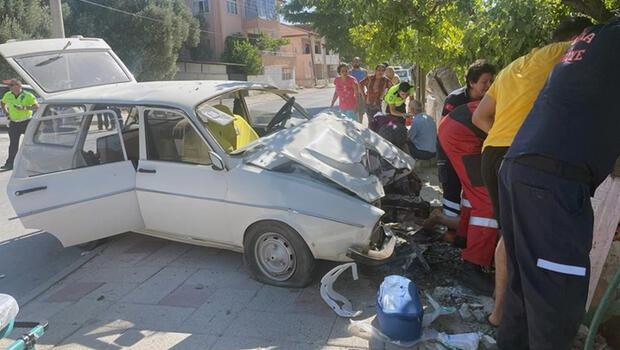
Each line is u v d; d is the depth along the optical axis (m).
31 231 6.25
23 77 5.43
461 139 3.87
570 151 2.46
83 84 5.82
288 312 3.81
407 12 6.29
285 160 4.23
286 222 4.00
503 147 3.29
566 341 2.57
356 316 3.67
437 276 4.15
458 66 6.88
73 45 5.98
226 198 4.26
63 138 4.90
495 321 3.37
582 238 2.46
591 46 2.49
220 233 4.43
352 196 3.98
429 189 6.91
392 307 3.27
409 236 4.43
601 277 3.14
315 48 56.28
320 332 3.52
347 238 3.88
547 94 2.60
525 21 4.79
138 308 4.04
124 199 4.71
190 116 4.49
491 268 3.98
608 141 2.46
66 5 27.00
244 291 4.19
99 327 3.81
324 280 3.92
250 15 46.53
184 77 36.03
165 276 4.59
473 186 3.85
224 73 40.31
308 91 41.09
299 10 30.72
